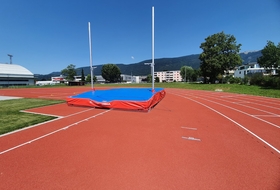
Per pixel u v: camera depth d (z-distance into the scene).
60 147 4.05
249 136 4.81
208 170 3.01
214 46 39.12
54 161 3.35
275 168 3.09
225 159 3.43
